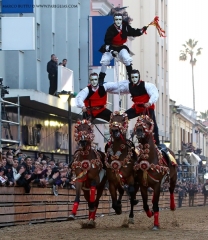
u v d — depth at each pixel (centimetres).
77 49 3488
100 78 1770
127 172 1667
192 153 5525
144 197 1705
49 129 3094
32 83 2938
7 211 1858
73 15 3484
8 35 2314
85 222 1897
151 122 1638
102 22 3259
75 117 3247
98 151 1750
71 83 2916
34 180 2025
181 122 6706
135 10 5362
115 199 1697
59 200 2220
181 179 4472
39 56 3100
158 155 1662
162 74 5697
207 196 4828
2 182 1816
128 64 1792
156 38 5444
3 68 2778
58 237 1498
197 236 1512
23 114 2756
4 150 2448
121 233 1577
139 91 1738
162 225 1889
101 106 1758
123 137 1656
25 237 1509
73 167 1708
